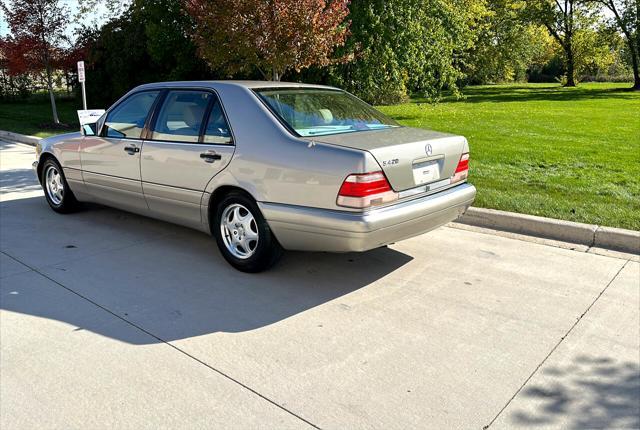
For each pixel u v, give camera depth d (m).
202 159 4.65
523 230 5.73
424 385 3.00
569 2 43.41
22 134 14.51
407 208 4.06
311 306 4.01
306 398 2.88
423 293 4.22
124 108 5.54
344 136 4.30
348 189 3.82
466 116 17.08
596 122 15.02
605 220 5.61
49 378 3.07
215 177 4.57
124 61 23.92
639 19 36.44
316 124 4.47
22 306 4.00
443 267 4.76
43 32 16.91
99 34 24.42
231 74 10.83
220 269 4.75
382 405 2.82
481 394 2.92
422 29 15.09
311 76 16.03
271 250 4.43
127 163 5.37
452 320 3.77
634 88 38.03
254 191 4.29
